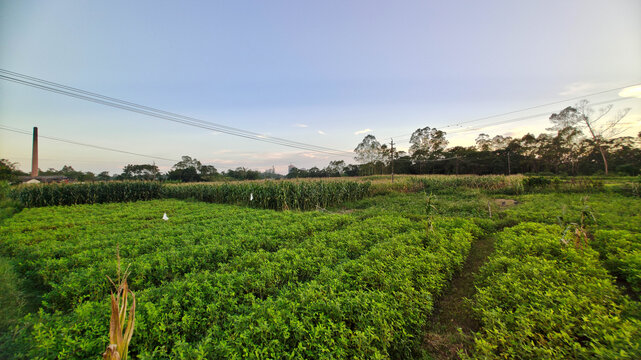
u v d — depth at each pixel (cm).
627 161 4753
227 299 498
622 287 564
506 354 359
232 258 781
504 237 902
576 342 365
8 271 666
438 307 573
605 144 4709
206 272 613
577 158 5384
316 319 430
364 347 377
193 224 1272
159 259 713
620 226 985
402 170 7081
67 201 2228
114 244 908
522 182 2572
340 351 362
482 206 1630
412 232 951
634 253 659
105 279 609
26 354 364
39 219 1466
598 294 476
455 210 1648
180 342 362
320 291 504
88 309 439
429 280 581
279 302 470
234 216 1470
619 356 309
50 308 551
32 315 509
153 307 435
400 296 496
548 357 339
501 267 646
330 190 2261
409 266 613
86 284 593
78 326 397
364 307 447
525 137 6044
